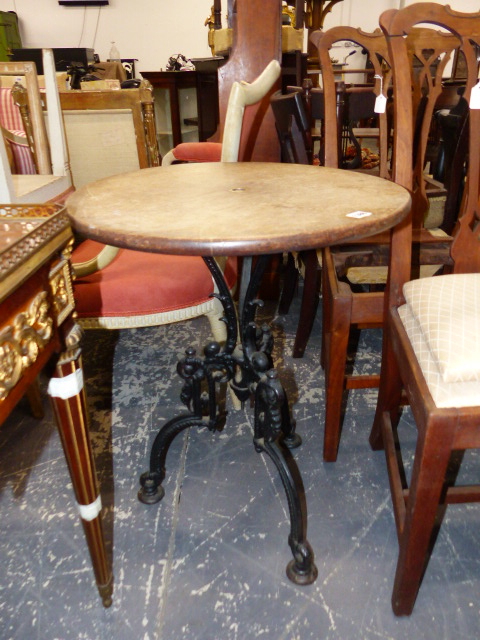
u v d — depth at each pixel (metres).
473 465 1.27
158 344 1.90
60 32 5.91
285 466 0.99
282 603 0.96
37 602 0.97
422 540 0.83
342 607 0.95
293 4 3.27
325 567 1.03
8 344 0.58
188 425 1.12
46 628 0.92
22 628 0.92
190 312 1.26
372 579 1.00
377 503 1.18
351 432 1.41
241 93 1.13
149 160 2.25
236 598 0.97
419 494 0.79
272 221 0.74
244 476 1.27
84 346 1.89
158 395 1.59
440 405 0.74
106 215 0.80
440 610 0.94
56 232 0.68
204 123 4.01
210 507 1.18
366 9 6.09
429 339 0.81
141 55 6.02
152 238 0.68
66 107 2.12
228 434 1.42
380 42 1.27
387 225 0.76
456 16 0.94
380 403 1.22
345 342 1.14
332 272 1.23
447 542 1.07
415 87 1.55
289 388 1.60
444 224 1.58
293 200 0.86
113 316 1.20
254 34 1.83
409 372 0.86
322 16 3.44
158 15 5.84
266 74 1.18
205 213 0.79
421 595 0.97
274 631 0.91
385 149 1.41
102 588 0.94
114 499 1.21
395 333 0.99
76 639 0.90
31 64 1.53
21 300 0.61
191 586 1.00
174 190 0.96
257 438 1.05
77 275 1.18
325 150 1.25
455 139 1.68
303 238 0.68
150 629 0.92
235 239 0.67
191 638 0.90
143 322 1.22
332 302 1.12
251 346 1.02
